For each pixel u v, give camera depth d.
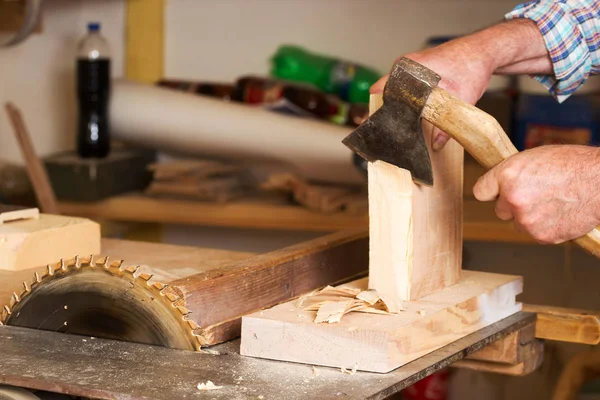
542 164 1.17
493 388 2.76
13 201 2.68
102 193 2.66
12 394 1.01
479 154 1.18
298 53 3.02
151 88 2.81
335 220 2.56
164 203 2.67
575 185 1.15
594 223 1.17
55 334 1.14
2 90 2.86
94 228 1.43
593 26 1.48
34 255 1.35
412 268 1.18
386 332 1.02
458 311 1.19
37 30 2.87
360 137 1.17
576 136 2.56
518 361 1.35
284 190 2.73
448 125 1.15
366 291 1.16
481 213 2.46
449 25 2.95
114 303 1.11
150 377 0.99
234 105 2.75
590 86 2.69
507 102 2.63
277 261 1.26
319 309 1.08
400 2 2.98
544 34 1.46
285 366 1.05
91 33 2.79
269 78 2.99
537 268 2.77
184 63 3.22
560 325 1.40
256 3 3.12
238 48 3.16
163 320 1.09
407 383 1.02
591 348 1.88
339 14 3.04
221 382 0.98
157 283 1.08
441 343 1.15
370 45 3.04
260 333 1.07
